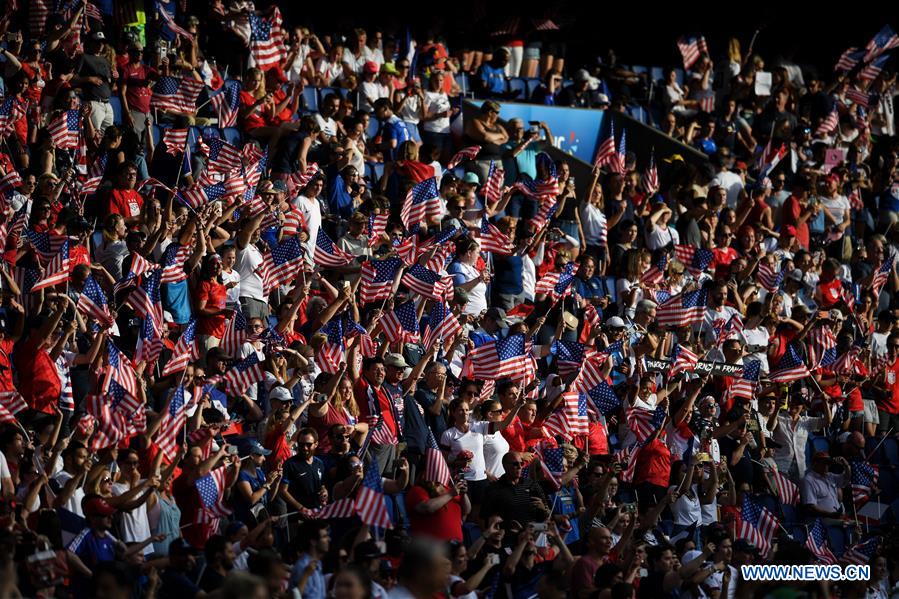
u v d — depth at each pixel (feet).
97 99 231.71
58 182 206.80
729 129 317.01
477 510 184.44
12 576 116.98
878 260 288.92
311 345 188.55
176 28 254.88
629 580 162.50
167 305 197.26
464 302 216.13
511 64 331.36
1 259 191.01
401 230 233.35
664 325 228.84
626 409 212.84
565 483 187.83
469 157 258.37
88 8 254.06
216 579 140.67
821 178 299.38
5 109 212.84
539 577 160.97
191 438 165.68
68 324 177.58
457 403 187.42
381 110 265.54
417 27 335.88
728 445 216.74
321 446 180.75
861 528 219.61
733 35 376.68
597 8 368.07
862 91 337.52
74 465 156.56
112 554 147.54
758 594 135.33
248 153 226.79
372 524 149.07
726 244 265.34
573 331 230.07
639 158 302.25
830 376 248.11
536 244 241.96
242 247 208.44
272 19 253.44
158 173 225.76
